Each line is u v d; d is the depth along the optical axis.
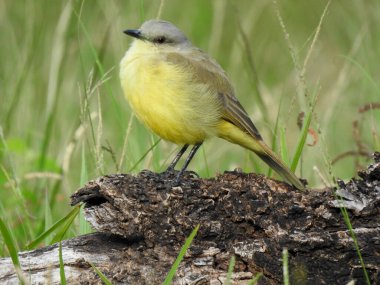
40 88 15.97
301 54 18.31
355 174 11.59
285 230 9.03
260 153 11.39
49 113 14.52
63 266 8.41
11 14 17.09
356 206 9.09
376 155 9.66
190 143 11.54
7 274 8.91
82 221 10.31
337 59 17.69
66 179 12.23
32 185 13.48
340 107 15.72
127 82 11.19
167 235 9.12
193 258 8.93
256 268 8.76
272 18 19.28
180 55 11.48
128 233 9.08
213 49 17.00
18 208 11.71
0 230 8.46
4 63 16.09
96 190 9.32
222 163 14.98
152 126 11.34
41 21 16.59
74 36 15.10
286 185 9.52
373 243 8.73
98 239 9.23
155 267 8.91
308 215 9.16
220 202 9.26
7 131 14.02
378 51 16.66
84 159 11.03
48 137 12.95
